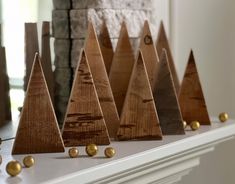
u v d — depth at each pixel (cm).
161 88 118
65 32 127
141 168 103
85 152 101
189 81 129
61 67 128
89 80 106
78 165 91
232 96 168
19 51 118
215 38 169
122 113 112
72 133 105
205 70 171
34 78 100
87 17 125
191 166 128
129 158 97
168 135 118
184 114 129
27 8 119
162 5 163
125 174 99
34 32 121
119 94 123
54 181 82
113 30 132
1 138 114
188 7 171
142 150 103
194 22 171
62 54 127
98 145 107
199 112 130
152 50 130
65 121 105
